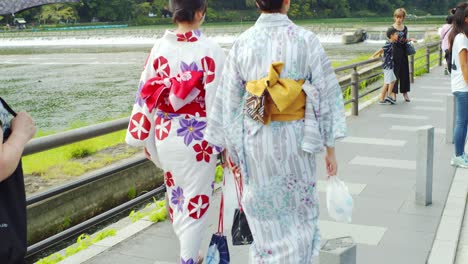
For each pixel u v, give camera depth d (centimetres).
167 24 8906
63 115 1981
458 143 625
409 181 580
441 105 1067
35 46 6469
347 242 260
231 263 386
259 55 275
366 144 756
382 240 424
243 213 308
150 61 329
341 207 297
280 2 276
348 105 1185
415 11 10456
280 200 282
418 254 398
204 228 337
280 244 283
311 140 274
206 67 318
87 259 392
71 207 670
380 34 5703
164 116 327
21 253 214
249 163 285
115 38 6669
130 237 434
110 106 2178
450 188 553
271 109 274
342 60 3584
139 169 777
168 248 412
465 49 575
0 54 5303
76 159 815
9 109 228
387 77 1071
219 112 297
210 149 326
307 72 275
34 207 620
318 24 7600
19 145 212
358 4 10388
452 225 452
